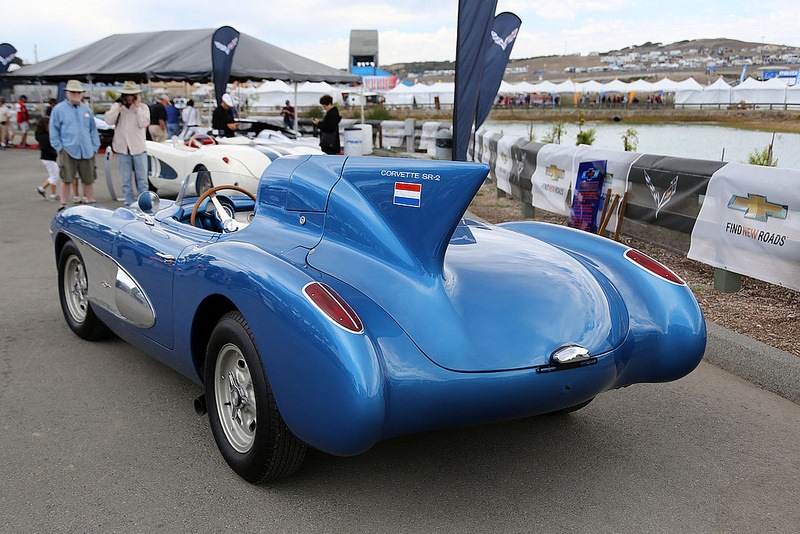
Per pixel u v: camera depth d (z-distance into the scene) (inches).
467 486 112.5
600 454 125.0
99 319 171.2
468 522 102.0
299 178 122.1
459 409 97.6
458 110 288.4
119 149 380.8
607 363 106.6
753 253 211.2
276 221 125.8
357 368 89.0
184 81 787.4
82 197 436.8
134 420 134.1
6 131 934.4
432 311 100.3
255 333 100.3
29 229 341.4
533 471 118.2
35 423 132.1
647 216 264.2
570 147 325.7
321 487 110.9
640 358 116.7
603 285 121.3
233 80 740.0
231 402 114.4
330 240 114.3
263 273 102.0
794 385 151.6
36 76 860.6
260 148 380.5
